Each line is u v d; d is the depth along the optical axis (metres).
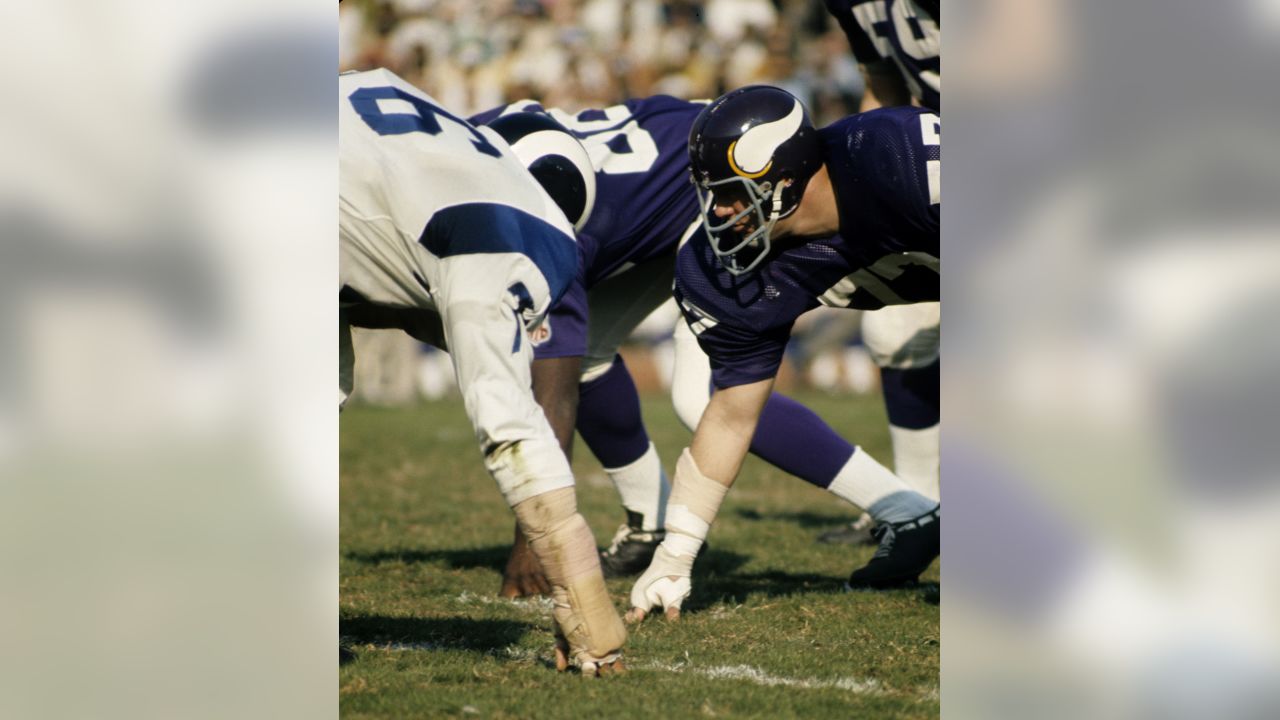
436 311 3.17
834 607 4.22
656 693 3.08
